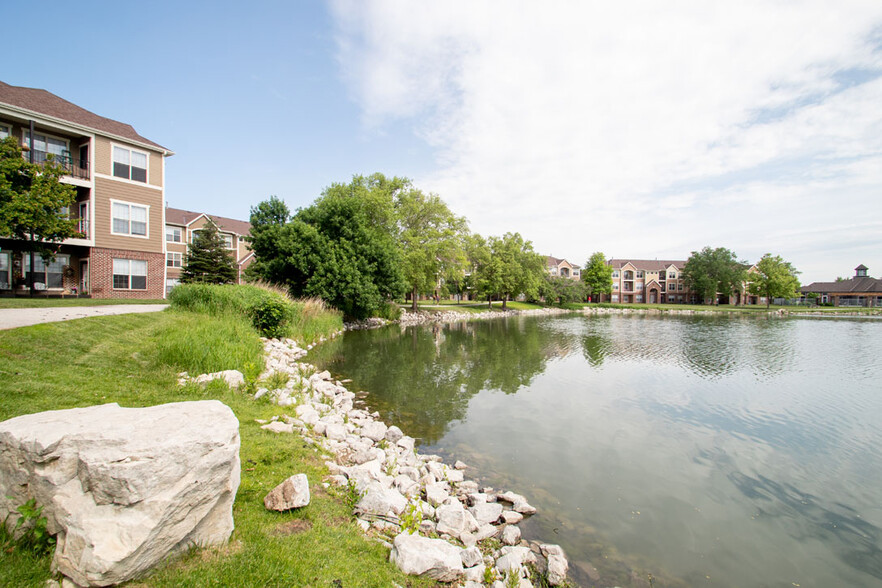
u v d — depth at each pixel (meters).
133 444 2.89
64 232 17.98
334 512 4.55
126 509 2.75
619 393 13.55
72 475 2.90
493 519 5.83
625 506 6.59
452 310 53.00
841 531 6.06
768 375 16.48
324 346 21.11
